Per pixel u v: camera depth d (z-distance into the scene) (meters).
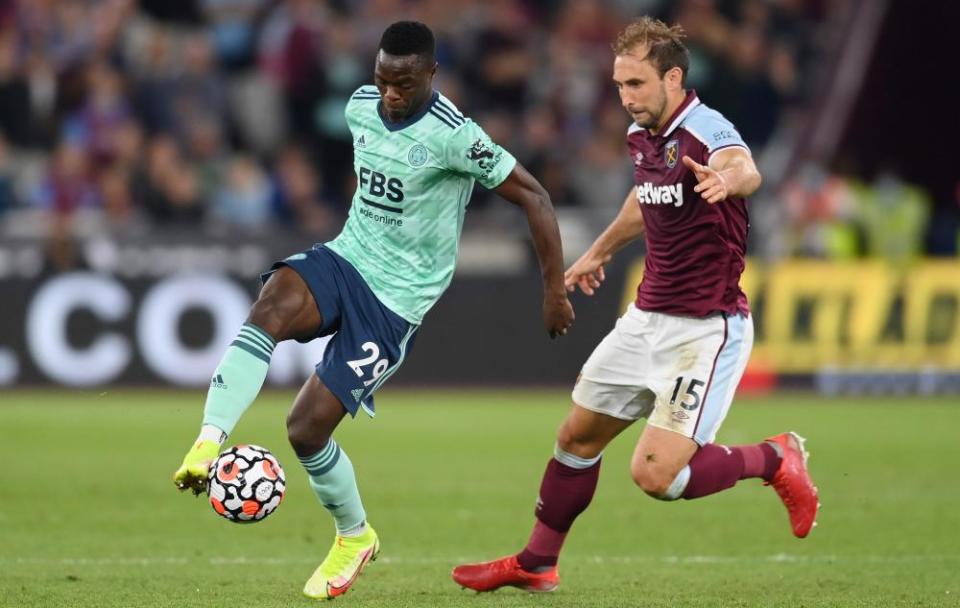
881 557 27.05
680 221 22.25
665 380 22.45
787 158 71.44
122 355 58.16
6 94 68.75
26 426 49.31
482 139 21.80
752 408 56.09
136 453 42.75
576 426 23.03
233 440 44.31
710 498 35.25
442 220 22.28
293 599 22.22
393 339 22.27
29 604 21.52
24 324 58.00
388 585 23.95
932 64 74.00
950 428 50.03
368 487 36.50
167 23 72.81
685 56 22.16
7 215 64.69
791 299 61.47
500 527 30.78
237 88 70.00
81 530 29.67
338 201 69.75
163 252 58.28
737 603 22.17
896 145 75.75
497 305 60.47
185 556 26.70
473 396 59.47
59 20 70.81
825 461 41.62
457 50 71.50
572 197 69.50
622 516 32.34
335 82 70.06
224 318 58.44
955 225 66.69
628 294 59.94
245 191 66.62
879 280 61.72
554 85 72.06
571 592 23.30
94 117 67.56
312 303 21.89
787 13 75.81
